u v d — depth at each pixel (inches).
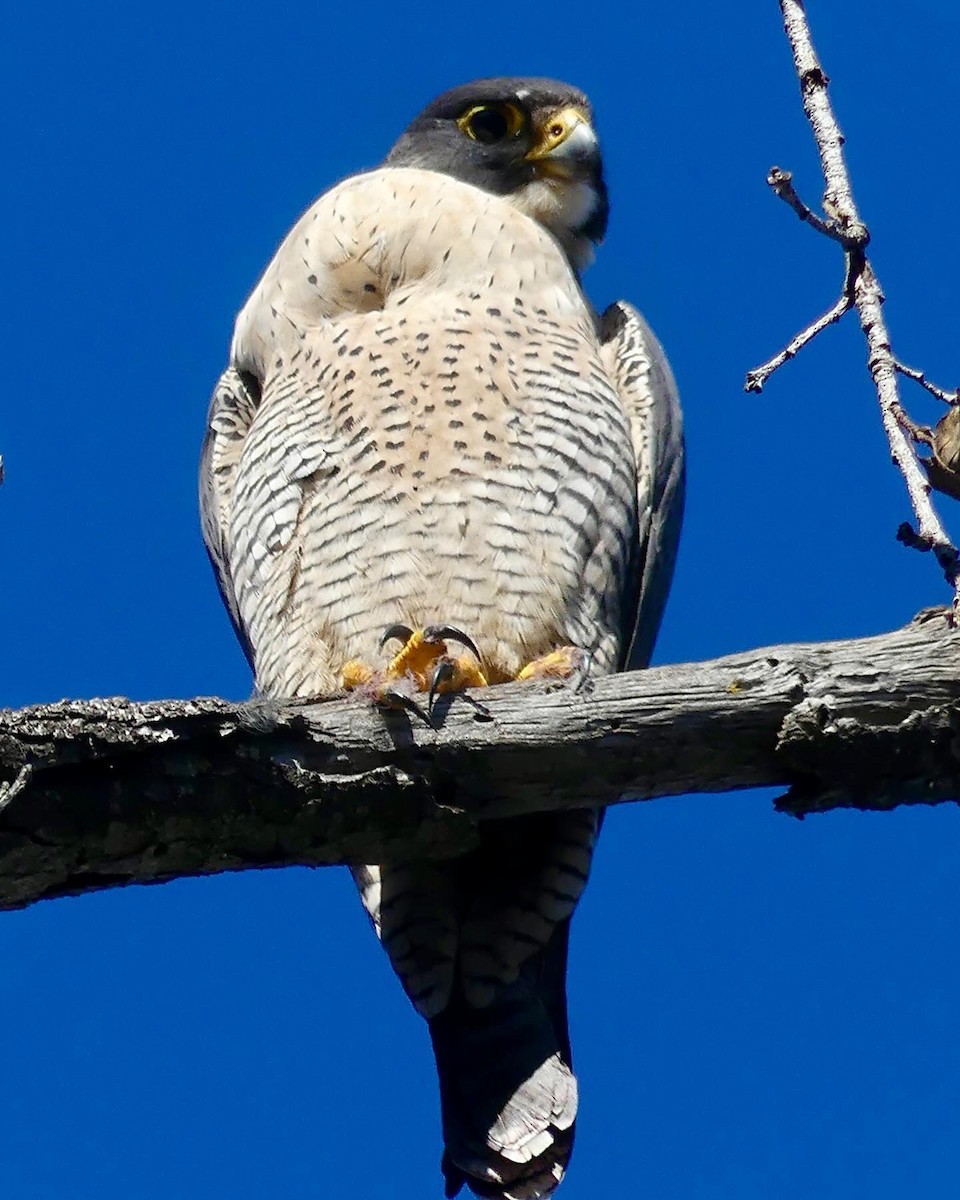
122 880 304.8
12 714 290.5
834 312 348.2
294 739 309.6
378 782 311.4
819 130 359.9
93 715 294.4
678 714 325.7
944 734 328.2
